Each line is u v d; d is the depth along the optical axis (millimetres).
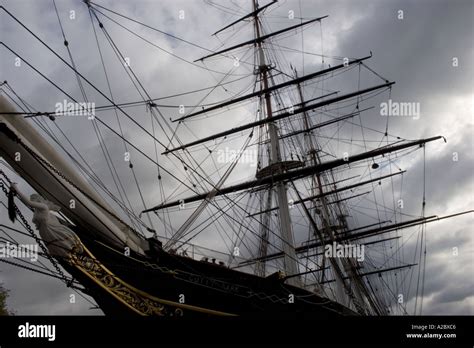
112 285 13211
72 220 13289
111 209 14250
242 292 15500
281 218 28531
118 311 13289
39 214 12328
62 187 12898
